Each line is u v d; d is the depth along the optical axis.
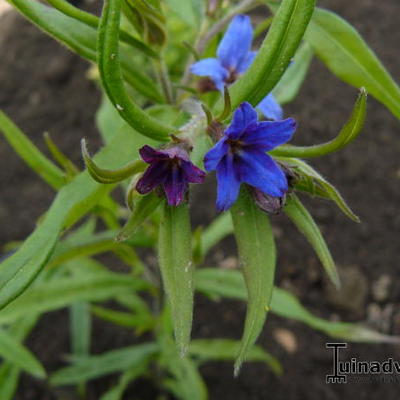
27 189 0.22
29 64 0.25
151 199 0.09
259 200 0.09
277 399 0.18
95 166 0.08
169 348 0.16
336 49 0.11
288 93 0.15
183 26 0.18
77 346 0.17
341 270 0.20
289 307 0.15
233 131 0.08
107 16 0.08
